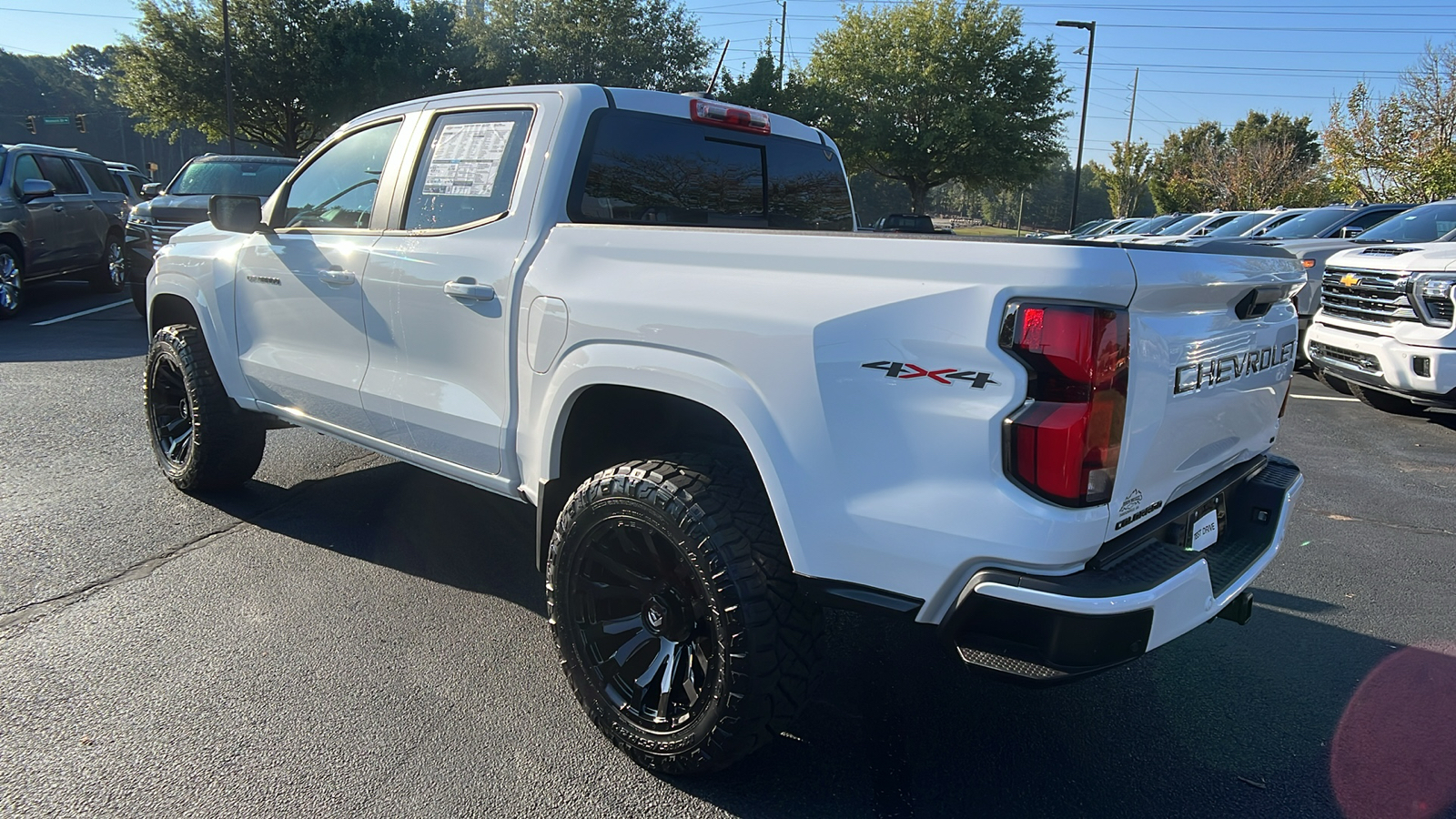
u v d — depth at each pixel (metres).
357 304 3.53
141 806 2.36
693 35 35.88
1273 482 2.80
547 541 2.90
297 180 4.06
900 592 2.14
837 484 2.17
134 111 33.72
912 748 2.75
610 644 2.67
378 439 3.58
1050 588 1.95
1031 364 1.92
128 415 6.27
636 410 2.91
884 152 35.44
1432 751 2.77
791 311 2.22
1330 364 7.49
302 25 31.34
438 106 3.46
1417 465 6.01
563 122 3.04
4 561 3.84
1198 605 2.20
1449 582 4.05
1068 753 2.74
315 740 2.68
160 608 3.48
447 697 2.93
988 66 34.62
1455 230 8.23
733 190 3.71
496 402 3.03
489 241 3.06
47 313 11.00
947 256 2.03
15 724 2.70
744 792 2.52
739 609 2.28
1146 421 2.07
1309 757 2.74
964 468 2.00
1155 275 1.99
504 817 2.38
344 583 3.75
